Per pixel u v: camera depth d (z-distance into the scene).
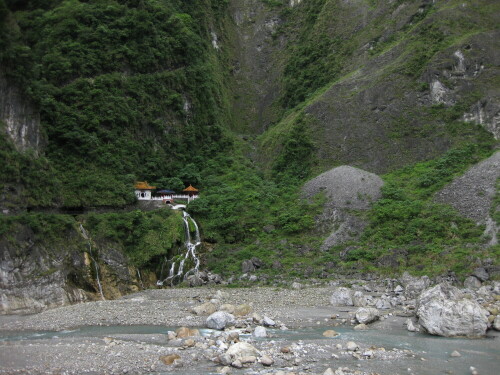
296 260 50.56
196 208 57.72
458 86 69.88
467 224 48.69
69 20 69.50
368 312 28.42
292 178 68.94
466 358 20.45
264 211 60.00
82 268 42.06
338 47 91.69
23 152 47.81
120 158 61.88
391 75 74.75
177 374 18.00
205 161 73.00
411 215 52.66
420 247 47.12
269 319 27.55
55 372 18.27
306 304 35.59
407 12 85.81
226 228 56.62
